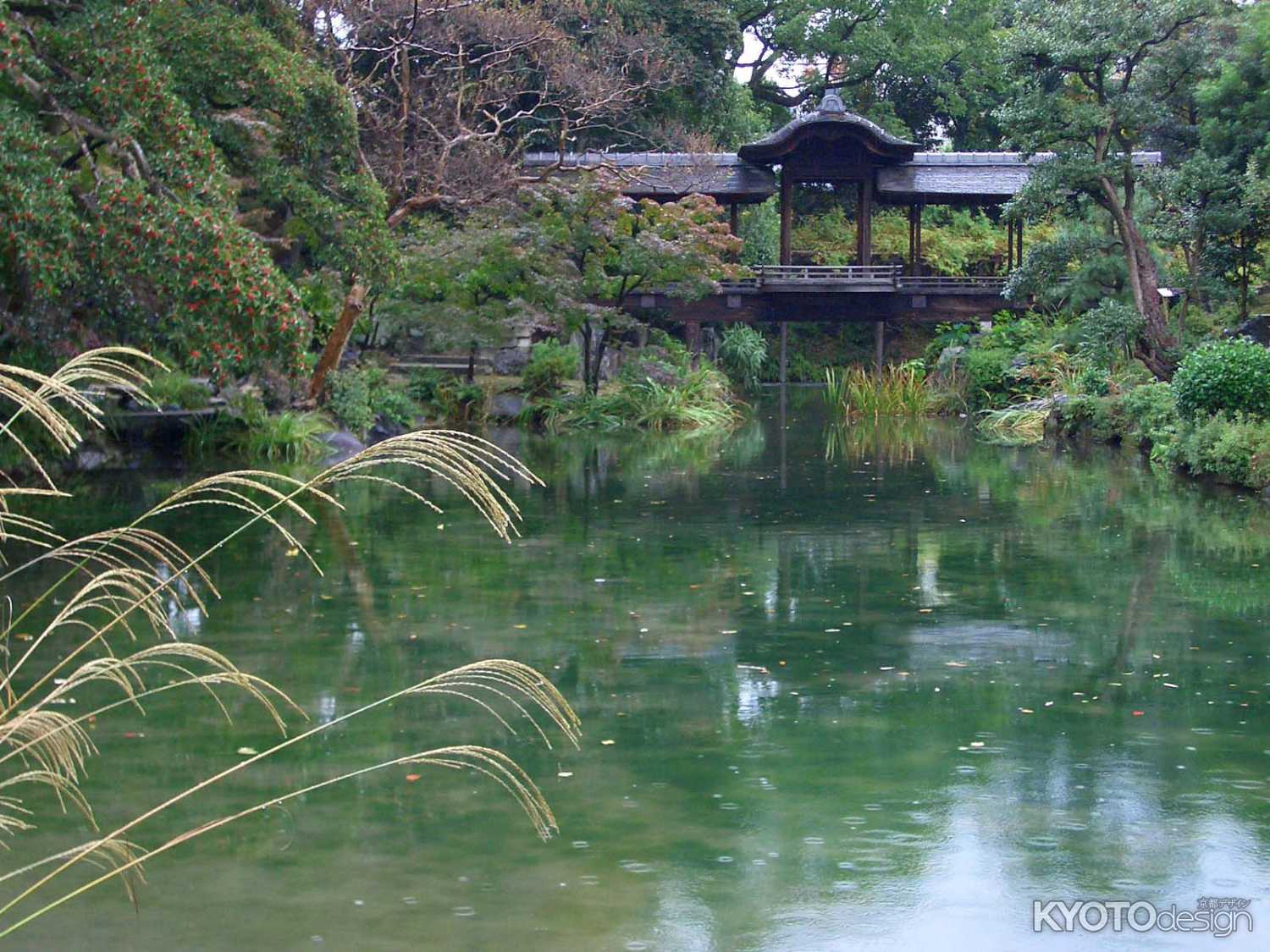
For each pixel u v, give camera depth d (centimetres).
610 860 495
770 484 1666
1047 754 612
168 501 344
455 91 2470
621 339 3272
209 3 1480
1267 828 523
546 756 615
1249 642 817
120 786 571
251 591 984
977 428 2606
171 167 1194
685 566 1091
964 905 455
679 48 3416
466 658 785
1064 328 2758
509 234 2512
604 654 800
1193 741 629
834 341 4503
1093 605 929
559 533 1270
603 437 2430
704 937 431
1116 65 2453
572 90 2883
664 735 645
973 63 4453
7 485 1492
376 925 439
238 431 1944
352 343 2788
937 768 595
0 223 1030
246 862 492
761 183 3209
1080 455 2025
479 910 450
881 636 845
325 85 1493
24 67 1146
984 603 942
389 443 328
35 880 477
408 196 2441
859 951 423
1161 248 2931
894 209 4481
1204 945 425
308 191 1540
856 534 1259
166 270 1103
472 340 2592
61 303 1179
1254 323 2436
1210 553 1129
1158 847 505
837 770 593
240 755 614
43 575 1039
